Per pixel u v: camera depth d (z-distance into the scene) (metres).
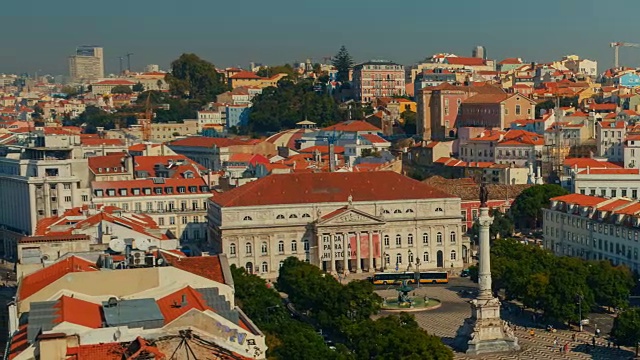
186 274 142.75
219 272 154.00
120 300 127.94
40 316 116.19
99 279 136.25
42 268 164.00
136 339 109.62
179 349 112.19
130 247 171.50
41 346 106.88
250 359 115.69
